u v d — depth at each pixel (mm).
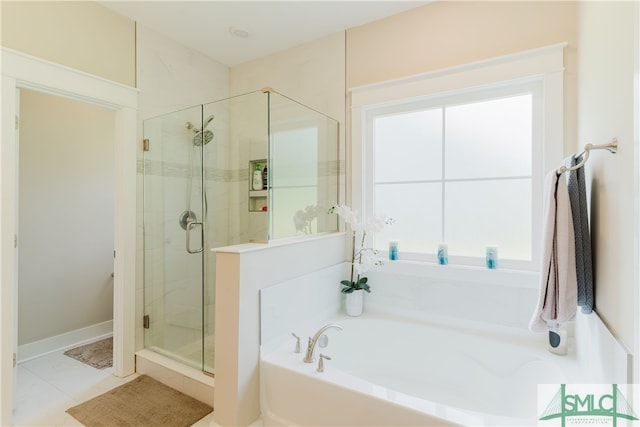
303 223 2229
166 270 2443
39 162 2744
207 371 2086
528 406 1498
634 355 878
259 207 2059
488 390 1794
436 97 2188
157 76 2498
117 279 2291
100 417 1806
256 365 1650
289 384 1559
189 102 2748
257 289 1661
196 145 2408
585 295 1293
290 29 2488
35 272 2699
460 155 2156
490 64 1954
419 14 2207
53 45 1925
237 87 3088
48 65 1886
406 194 2336
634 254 875
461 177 2152
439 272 2115
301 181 2221
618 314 1030
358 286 2273
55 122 2850
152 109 2465
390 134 2396
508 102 2016
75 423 1763
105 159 3197
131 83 2330
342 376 1487
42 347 2703
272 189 1998
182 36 2580
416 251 2293
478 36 2010
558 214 1289
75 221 2965
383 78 2332
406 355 2064
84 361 2547
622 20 1025
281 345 1806
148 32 2441
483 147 2088
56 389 2107
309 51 2666
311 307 2082
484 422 1164
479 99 2061
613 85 1110
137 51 2369
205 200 2354
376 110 2418
